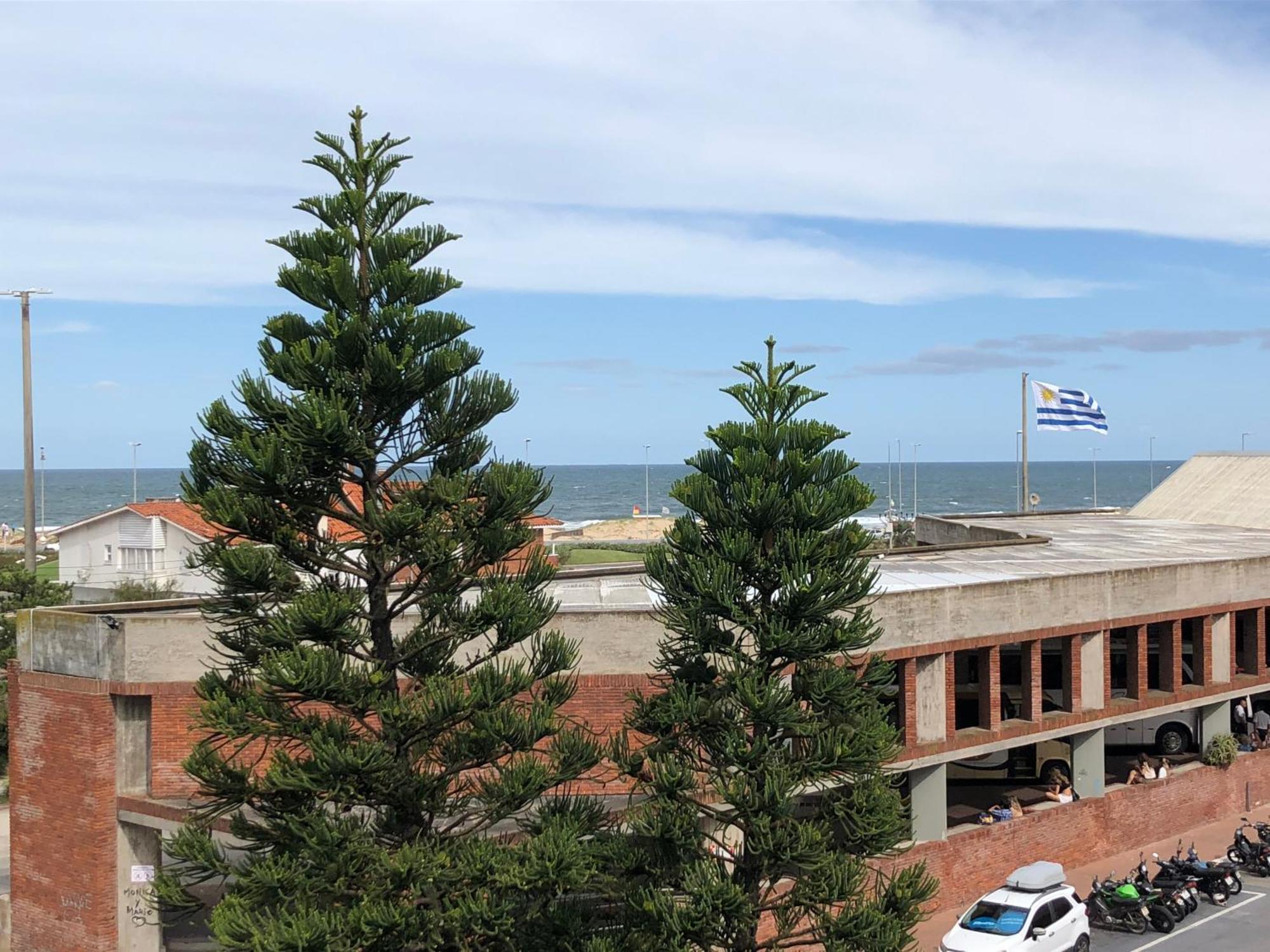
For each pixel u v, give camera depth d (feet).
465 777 70.74
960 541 171.22
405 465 62.69
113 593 204.64
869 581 65.62
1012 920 81.97
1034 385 207.00
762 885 83.66
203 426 59.21
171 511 224.33
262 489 58.08
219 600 63.00
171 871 61.26
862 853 64.90
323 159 63.16
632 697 68.28
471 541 61.93
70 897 83.71
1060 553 134.82
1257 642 122.62
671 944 58.95
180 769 81.25
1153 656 126.52
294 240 62.08
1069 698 107.04
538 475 63.21
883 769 73.72
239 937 52.49
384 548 61.31
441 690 57.11
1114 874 97.60
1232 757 118.42
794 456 65.00
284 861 56.49
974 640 97.71
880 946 60.90
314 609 55.31
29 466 149.59
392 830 60.90
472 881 56.34
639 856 62.69
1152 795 111.86
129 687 81.41
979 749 98.37
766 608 65.77
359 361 61.31
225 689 59.67
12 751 87.35
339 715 78.89
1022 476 212.23
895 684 95.30
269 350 61.05
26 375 150.41
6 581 143.54
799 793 66.39
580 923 60.95
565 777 61.11
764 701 61.93
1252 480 194.49
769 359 67.51
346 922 53.31
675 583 66.39
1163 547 142.31
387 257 63.00
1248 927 91.66
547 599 65.10
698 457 67.67
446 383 62.69
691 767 66.33
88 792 82.48
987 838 98.63
